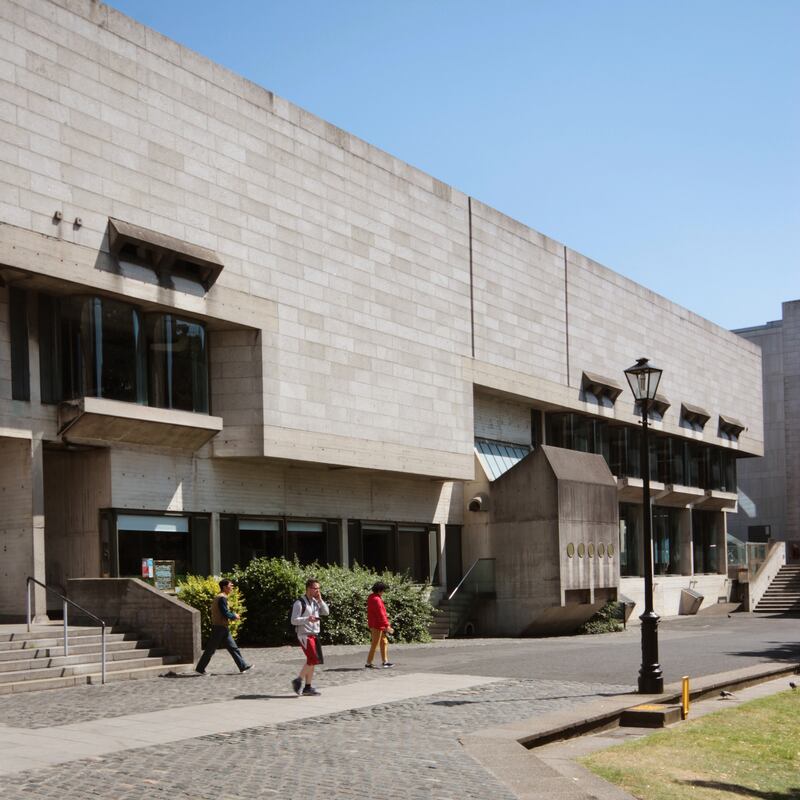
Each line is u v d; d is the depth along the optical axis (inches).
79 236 907.4
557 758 478.9
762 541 2945.4
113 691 678.5
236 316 1071.0
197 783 394.6
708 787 429.7
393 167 1348.4
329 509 1275.8
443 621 1376.7
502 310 1574.8
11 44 863.7
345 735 504.7
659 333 2107.5
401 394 1322.6
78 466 1004.6
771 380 2984.7
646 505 693.3
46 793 375.9
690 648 1076.5
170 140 1011.9
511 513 1446.9
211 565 1093.1
